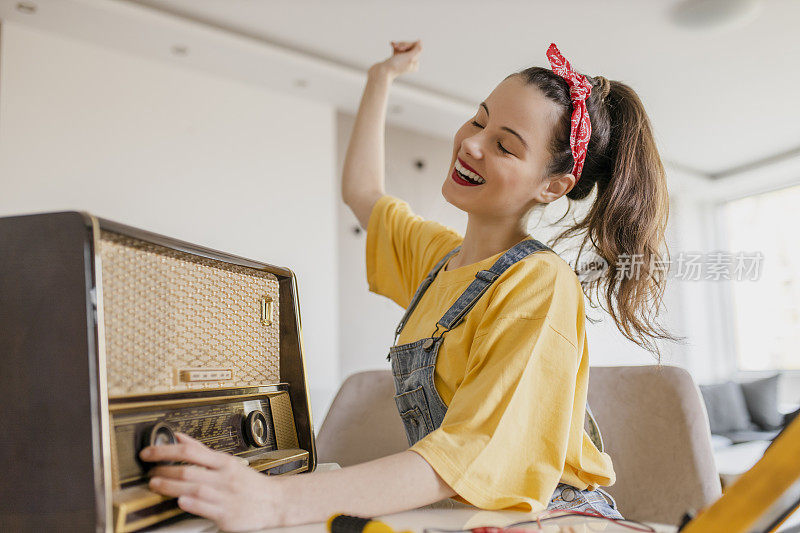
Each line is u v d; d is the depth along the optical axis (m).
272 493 0.50
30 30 3.47
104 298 0.48
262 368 0.71
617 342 5.38
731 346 6.67
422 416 0.79
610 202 0.92
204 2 3.47
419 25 3.72
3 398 0.46
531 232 1.01
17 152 3.36
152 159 3.79
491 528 0.49
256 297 0.71
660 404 1.04
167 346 0.55
